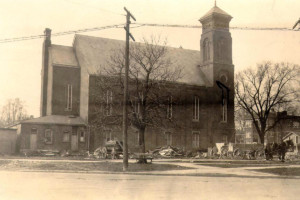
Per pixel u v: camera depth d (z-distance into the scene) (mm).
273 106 66375
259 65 64750
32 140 52156
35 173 25406
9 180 20453
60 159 40250
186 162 38938
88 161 35438
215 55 67375
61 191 16203
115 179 21438
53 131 53250
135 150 56000
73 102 58969
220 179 22578
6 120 72688
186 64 68688
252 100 66500
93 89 54844
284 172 27188
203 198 14945
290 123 77875
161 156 55219
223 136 66312
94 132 54188
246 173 26266
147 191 16453
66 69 59469
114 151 44031
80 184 18719
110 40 63938
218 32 67875
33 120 52875
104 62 58844
